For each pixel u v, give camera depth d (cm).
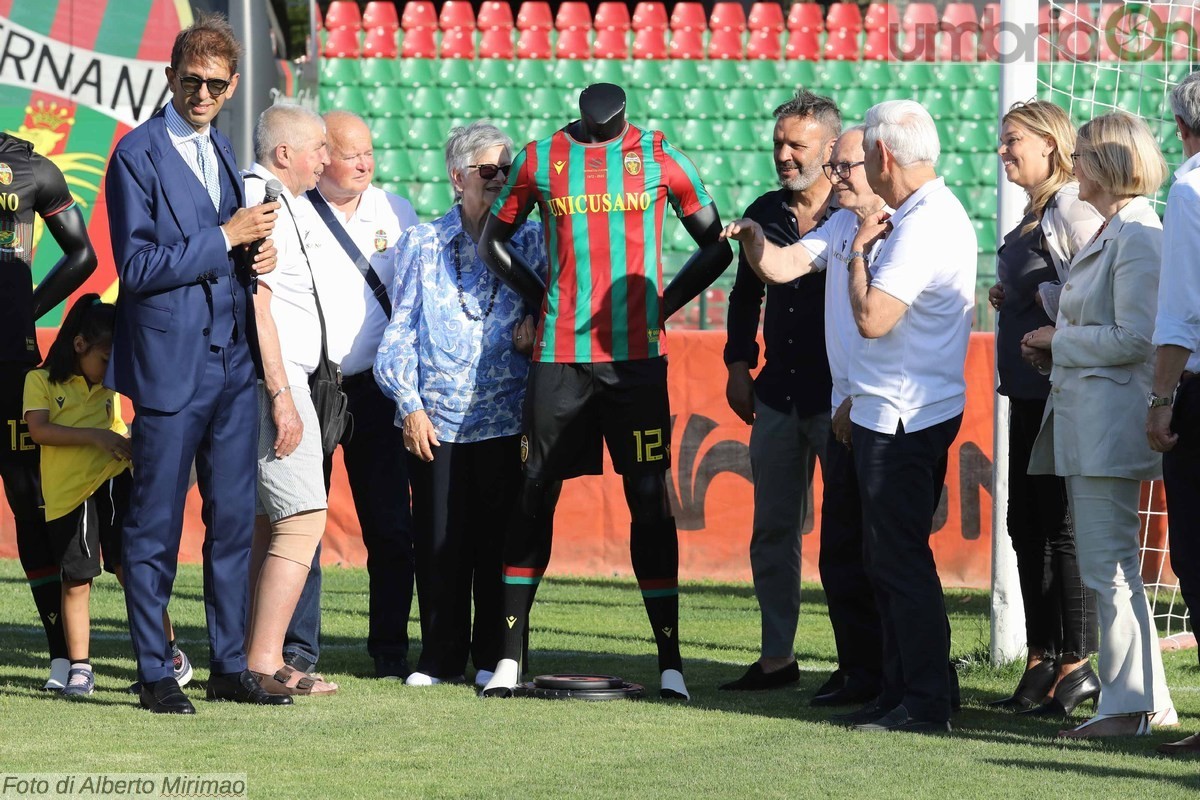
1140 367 1177
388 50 4556
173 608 2003
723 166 4431
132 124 3412
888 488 1201
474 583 1506
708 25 4766
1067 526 1323
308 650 1485
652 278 1352
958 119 4388
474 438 1466
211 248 1230
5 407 1398
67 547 1344
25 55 3375
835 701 1351
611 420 1365
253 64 3073
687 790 978
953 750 1120
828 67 4516
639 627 1911
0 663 1534
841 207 1325
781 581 1473
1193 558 1134
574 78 4528
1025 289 1319
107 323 1379
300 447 1366
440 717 1255
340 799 951
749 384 1538
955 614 2061
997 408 1585
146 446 1252
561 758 1085
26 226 1452
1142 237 1164
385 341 1475
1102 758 1095
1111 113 1191
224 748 1108
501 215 1370
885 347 1198
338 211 1516
